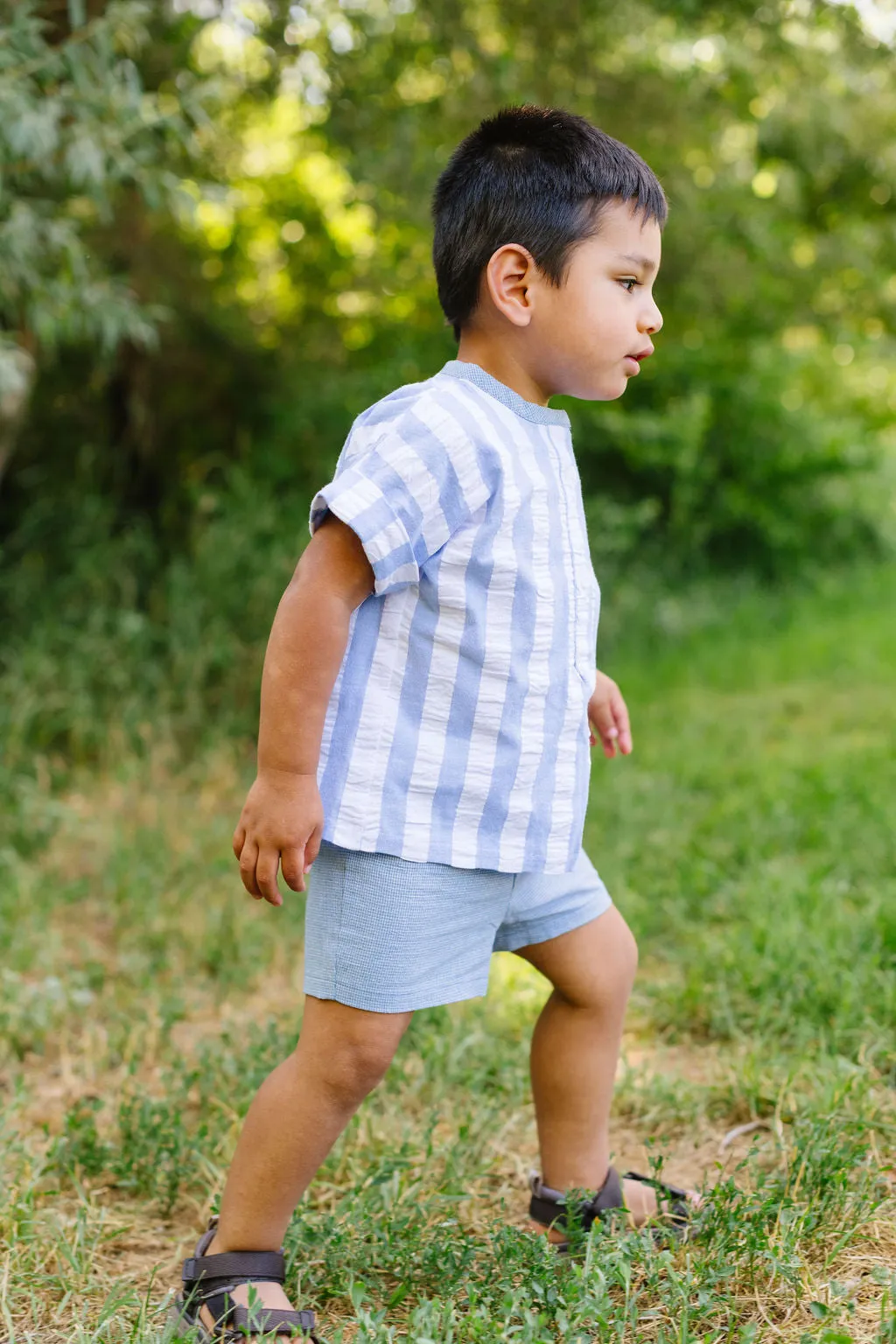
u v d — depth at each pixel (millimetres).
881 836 4105
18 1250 2070
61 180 5371
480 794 1786
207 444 8547
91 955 3723
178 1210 2354
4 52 4242
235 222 8773
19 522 7520
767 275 9750
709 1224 1974
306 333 9180
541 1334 1726
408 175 6953
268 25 6527
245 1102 2604
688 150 8281
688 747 5863
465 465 1741
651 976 3338
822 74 8547
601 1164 2092
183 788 5309
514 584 1785
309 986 1813
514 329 1859
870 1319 1771
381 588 1686
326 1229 2045
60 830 4766
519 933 1974
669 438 10078
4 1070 2955
